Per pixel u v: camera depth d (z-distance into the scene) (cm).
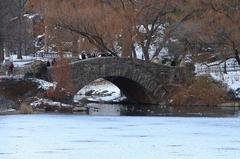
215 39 19000
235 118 13200
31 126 10794
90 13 18900
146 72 17900
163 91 18188
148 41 19738
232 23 18575
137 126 11081
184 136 9438
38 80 15862
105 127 10838
